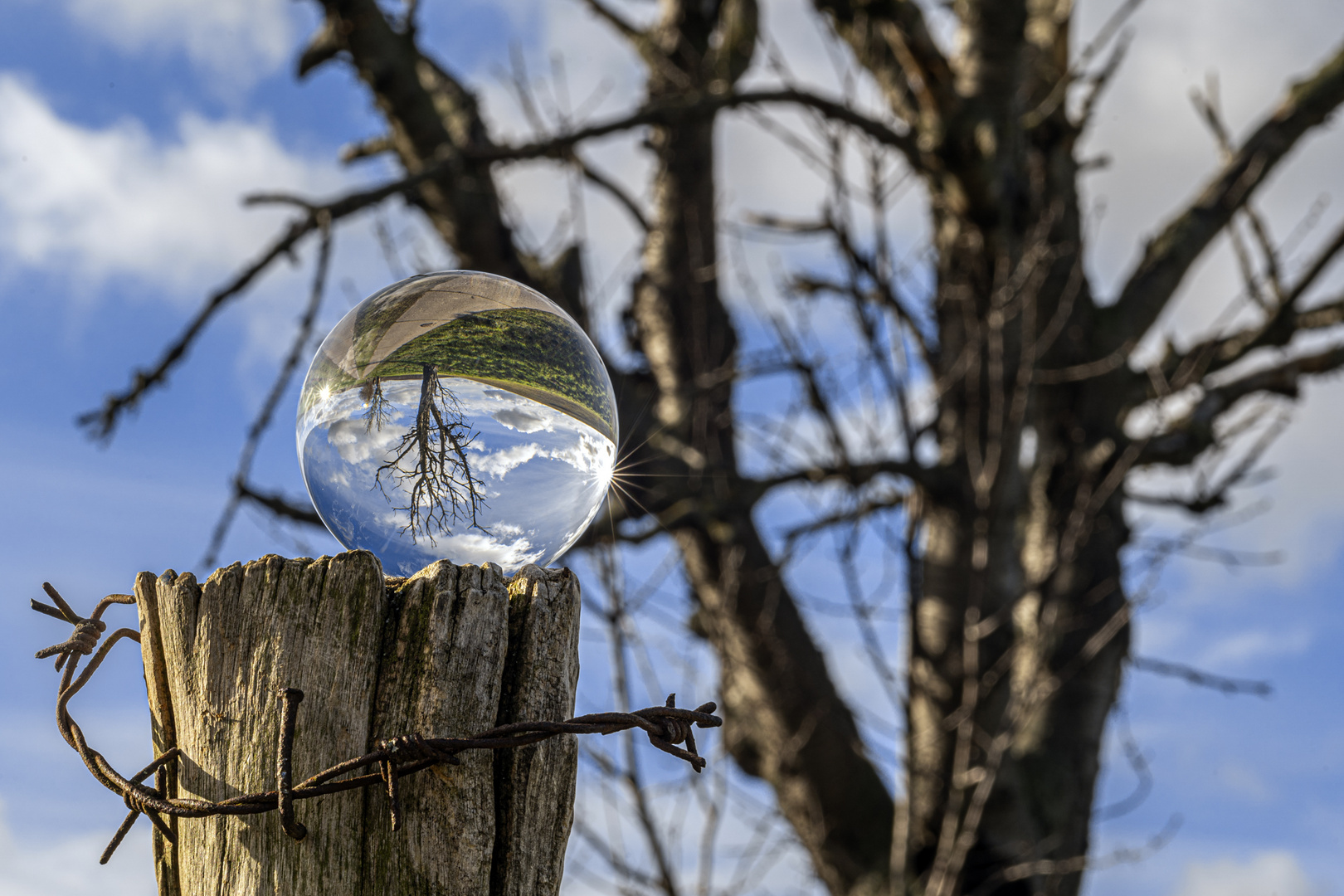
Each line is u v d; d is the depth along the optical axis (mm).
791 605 2092
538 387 708
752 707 2098
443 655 665
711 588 2068
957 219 2018
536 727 657
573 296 2062
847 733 2035
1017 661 1930
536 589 677
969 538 1921
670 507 1898
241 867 664
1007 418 1940
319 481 708
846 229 1684
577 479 712
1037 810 1875
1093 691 1939
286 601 676
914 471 1791
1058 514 2020
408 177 1790
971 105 1897
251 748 668
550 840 668
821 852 2029
